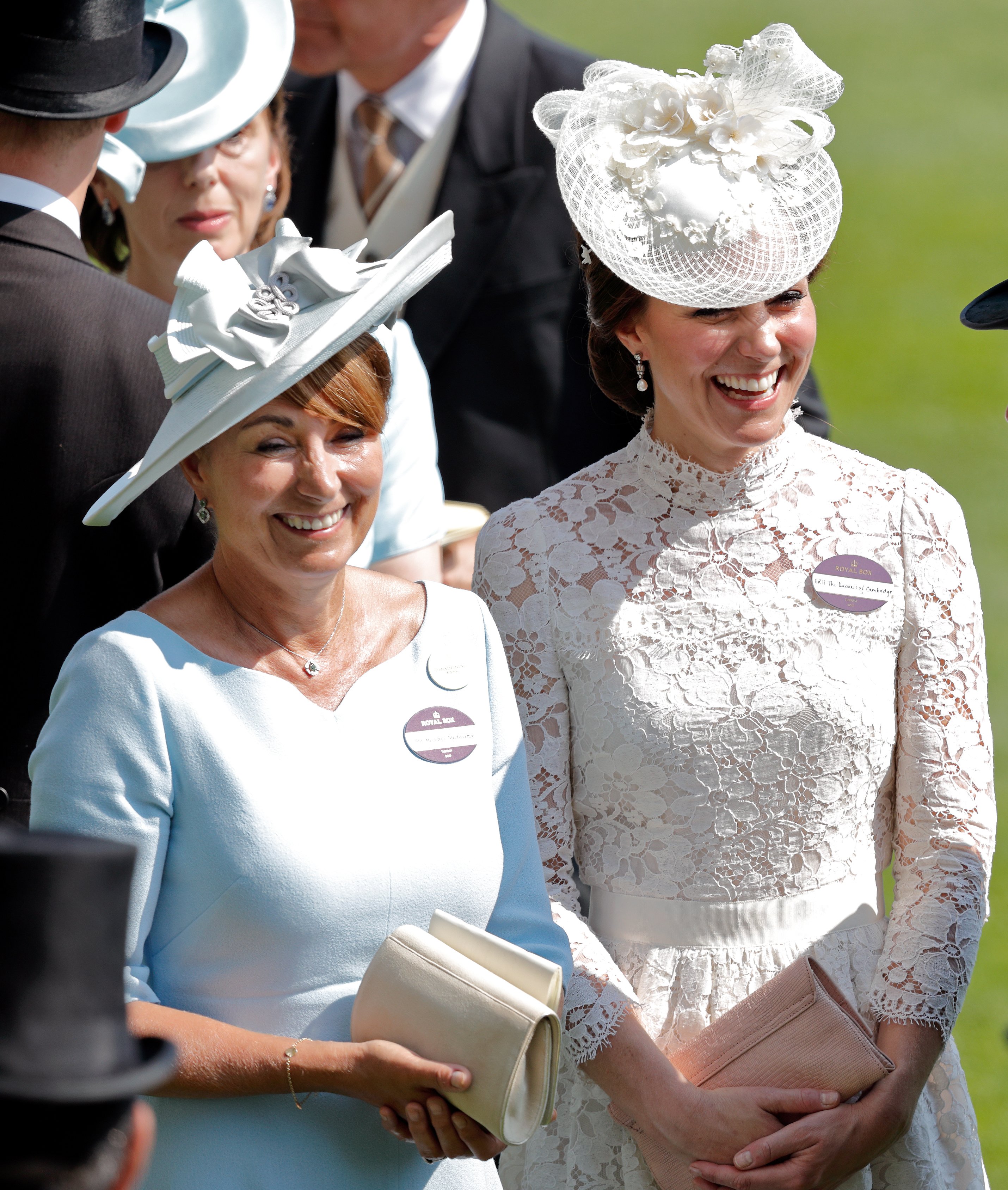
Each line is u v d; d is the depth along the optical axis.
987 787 8.79
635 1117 8.16
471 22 15.19
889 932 8.67
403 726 7.68
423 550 10.76
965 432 32.94
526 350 14.91
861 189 45.22
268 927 7.16
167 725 7.18
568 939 8.11
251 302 7.11
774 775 8.55
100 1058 4.27
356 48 14.83
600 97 8.56
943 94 51.88
